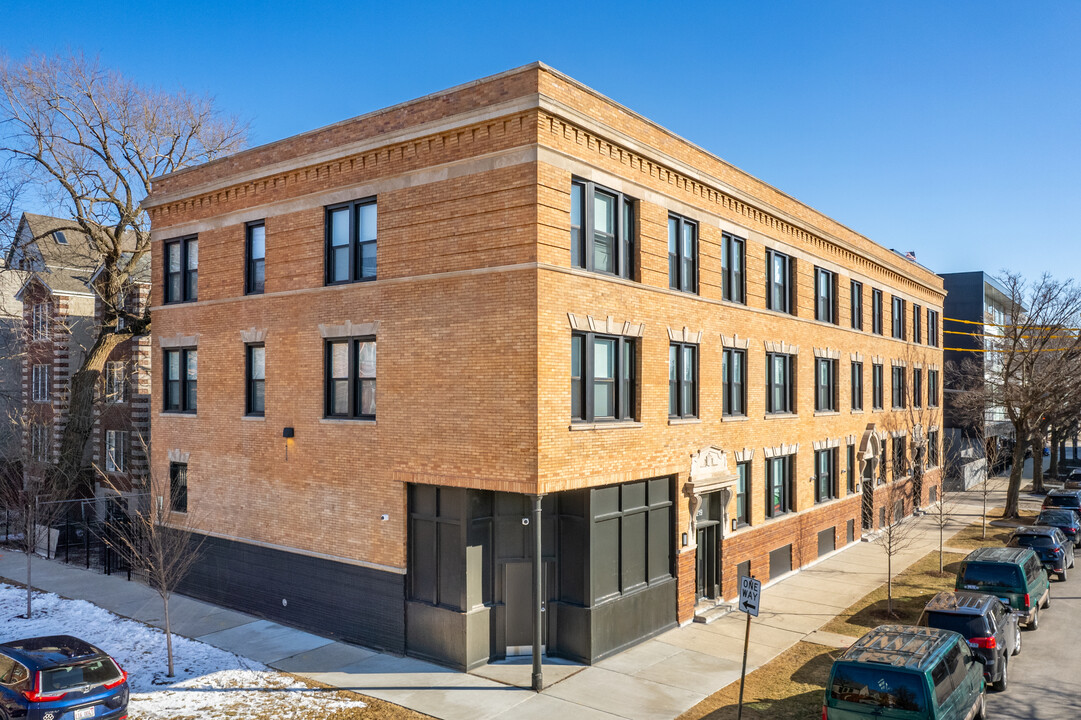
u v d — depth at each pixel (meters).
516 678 16.05
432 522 17.28
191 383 23.44
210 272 22.50
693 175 20.45
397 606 17.69
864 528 33.06
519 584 17.47
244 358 21.47
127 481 34.78
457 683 15.74
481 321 16.30
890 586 22.58
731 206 22.69
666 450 19.34
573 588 17.31
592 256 17.09
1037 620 20.78
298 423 19.97
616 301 17.67
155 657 17.25
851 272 31.41
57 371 39.34
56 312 39.78
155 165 36.25
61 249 41.66
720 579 21.70
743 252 23.55
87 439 37.12
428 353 17.22
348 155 18.75
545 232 15.71
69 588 23.81
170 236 23.72
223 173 22.05
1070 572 27.91
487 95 16.38
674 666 16.78
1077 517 33.53
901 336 37.78
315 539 19.48
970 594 16.81
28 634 19.03
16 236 34.47
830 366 29.91
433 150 17.31
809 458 27.41
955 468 51.59
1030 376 39.34
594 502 17.23
